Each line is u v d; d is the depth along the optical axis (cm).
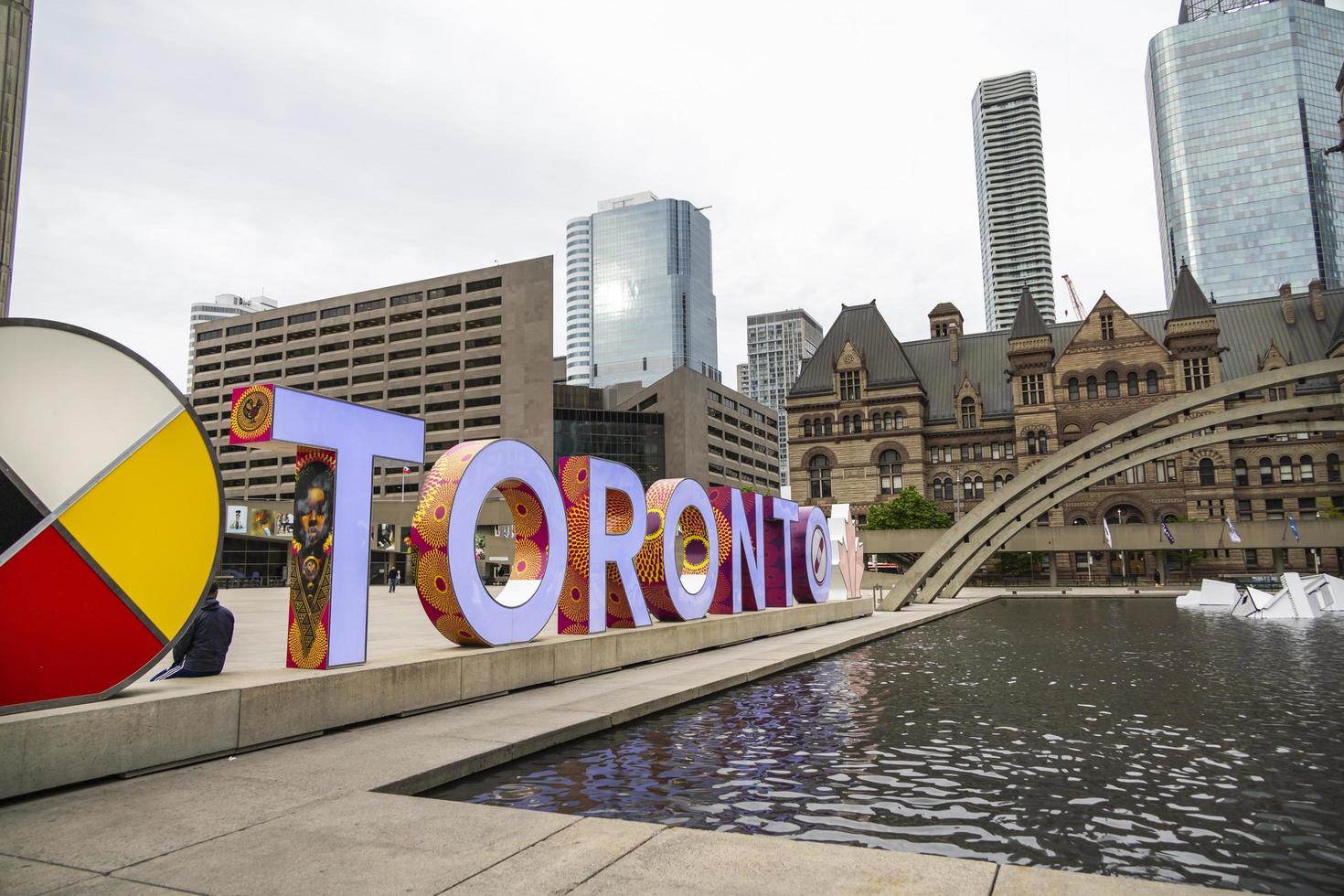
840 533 3491
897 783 886
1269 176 18662
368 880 526
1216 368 7631
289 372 11544
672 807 784
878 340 8900
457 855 572
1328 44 19050
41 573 779
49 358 812
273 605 3634
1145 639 2572
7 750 700
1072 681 1652
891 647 2328
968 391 8681
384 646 1795
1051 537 6500
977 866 548
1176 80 19938
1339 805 824
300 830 627
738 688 1523
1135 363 7831
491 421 10325
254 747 898
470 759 872
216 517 922
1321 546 5944
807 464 8781
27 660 764
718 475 12456
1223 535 6122
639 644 1670
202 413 12012
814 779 892
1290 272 18212
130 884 518
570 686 1380
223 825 640
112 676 818
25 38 3672
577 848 586
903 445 8419
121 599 831
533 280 10362
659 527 1869
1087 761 991
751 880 523
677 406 11362
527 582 1459
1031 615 3766
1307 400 4384
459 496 1266
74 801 703
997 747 1061
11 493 771
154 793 730
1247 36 19288
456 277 10769
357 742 936
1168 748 1064
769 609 2483
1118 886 509
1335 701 1424
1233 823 766
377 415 1156
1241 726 1206
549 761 950
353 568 1095
